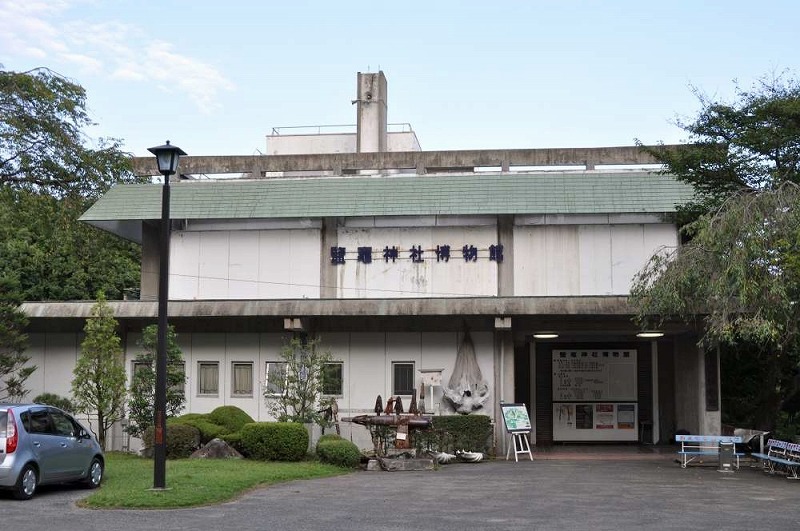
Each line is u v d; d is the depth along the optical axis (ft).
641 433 99.81
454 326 87.35
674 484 60.08
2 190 82.84
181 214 93.86
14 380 86.53
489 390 86.48
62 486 56.08
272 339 88.79
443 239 93.61
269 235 95.50
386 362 87.81
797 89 79.61
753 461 78.13
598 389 100.89
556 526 41.52
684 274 66.80
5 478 48.75
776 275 62.69
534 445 98.58
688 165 80.84
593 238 92.58
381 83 144.46
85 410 80.18
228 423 79.46
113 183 92.07
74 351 89.76
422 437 77.92
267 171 140.67
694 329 87.25
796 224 63.31
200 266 95.71
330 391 87.86
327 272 94.27
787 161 77.36
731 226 65.05
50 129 82.99
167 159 52.60
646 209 89.45
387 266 93.71
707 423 84.79
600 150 133.90
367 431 86.38
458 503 49.57
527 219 93.25
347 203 93.25
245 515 44.80
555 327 88.74
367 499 51.21
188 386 89.15
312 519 43.52
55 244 97.96
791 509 47.83
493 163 135.23
